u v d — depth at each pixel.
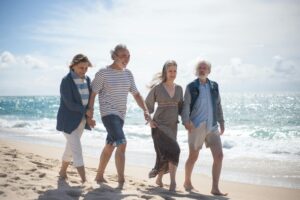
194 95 5.53
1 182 4.30
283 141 14.30
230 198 5.32
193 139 5.59
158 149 5.43
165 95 5.36
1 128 20.58
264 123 25.83
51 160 6.97
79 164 4.86
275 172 8.31
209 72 5.64
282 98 102.81
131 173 7.79
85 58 4.82
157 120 5.43
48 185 4.45
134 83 5.30
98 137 15.73
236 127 22.73
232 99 98.94
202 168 8.74
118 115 5.07
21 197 3.85
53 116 35.31
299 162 9.56
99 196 4.24
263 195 6.04
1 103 72.06
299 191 6.33
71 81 4.79
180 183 6.82
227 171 8.50
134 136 16.41
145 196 4.47
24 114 38.75
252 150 12.00
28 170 5.24
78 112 4.80
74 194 4.24
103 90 5.07
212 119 5.54
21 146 11.51
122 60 5.03
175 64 5.37
